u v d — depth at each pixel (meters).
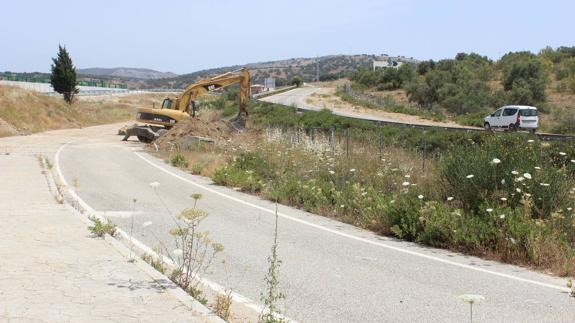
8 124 38.62
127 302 5.44
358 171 15.09
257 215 11.77
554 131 38.47
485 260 8.43
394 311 6.02
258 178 15.79
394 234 10.16
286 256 8.38
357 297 6.49
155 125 34.06
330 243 9.35
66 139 34.06
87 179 16.39
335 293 6.63
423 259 8.39
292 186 13.71
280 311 5.91
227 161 20.19
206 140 26.72
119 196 13.59
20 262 6.78
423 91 75.75
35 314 5.05
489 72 82.50
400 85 96.75
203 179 17.69
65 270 6.48
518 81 68.69
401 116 52.03
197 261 7.63
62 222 9.28
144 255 7.49
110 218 10.80
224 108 55.69
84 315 5.06
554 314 5.98
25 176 15.28
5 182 14.06
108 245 7.77
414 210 10.13
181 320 5.00
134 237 9.16
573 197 9.88
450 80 79.12
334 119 33.91
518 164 10.56
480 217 9.75
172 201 13.20
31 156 21.84
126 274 6.39
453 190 11.26
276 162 17.81
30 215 9.84
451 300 6.43
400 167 14.67
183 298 5.61
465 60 95.88
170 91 118.75
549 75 78.50
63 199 11.58
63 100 59.62
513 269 7.89
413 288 6.89
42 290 5.74
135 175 18.03
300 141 20.66
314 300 6.36
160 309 5.27
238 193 14.85
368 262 8.15
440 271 7.71
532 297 6.57
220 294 6.29
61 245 7.70
